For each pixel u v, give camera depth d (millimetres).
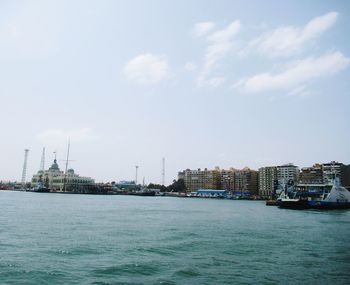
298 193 141250
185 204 176625
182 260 30938
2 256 30547
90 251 34000
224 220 76750
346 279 25422
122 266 27953
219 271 27234
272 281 24641
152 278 24859
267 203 176500
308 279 25312
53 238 41750
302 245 40438
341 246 40062
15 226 52844
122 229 53406
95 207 119875
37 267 26984
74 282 23391
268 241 43344
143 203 175625
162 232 50906
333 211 115250
